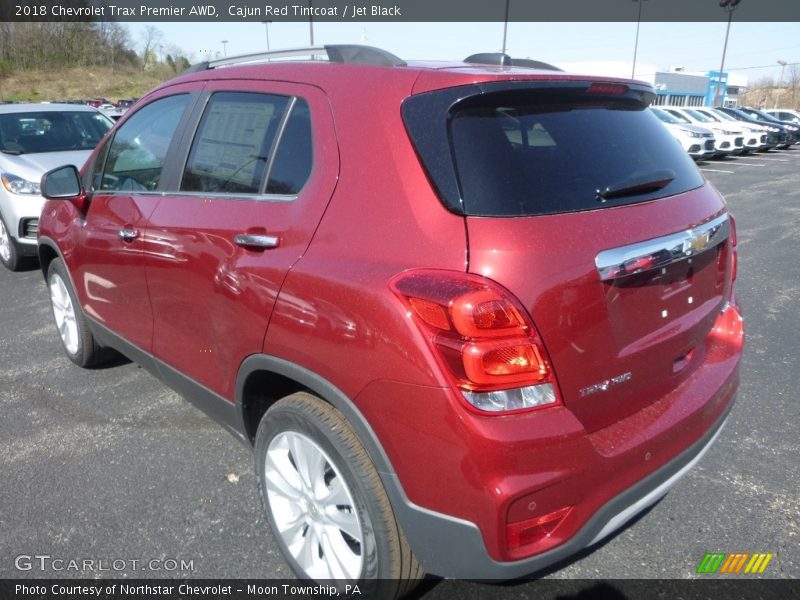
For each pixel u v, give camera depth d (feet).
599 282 6.24
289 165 7.79
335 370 6.64
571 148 6.89
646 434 6.72
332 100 7.50
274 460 7.91
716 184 51.67
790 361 14.80
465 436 5.76
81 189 11.59
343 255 6.73
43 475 10.36
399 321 6.03
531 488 5.80
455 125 6.48
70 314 13.98
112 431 11.72
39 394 13.15
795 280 22.00
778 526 9.11
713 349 8.58
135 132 10.89
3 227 22.04
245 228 7.94
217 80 9.43
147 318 10.33
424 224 6.24
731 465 10.60
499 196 6.13
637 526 9.12
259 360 7.67
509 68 7.60
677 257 6.93
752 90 306.14
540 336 5.90
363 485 6.65
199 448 11.14
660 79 177.99
